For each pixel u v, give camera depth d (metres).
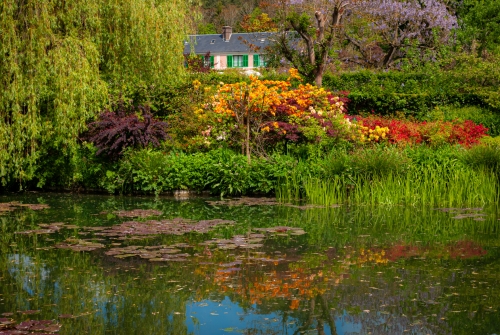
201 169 11.77
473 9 26.11
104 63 13.68
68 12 11.50
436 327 4.20
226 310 4.58
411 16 25.42
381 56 27.84
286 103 12.86
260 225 8.29
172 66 14.17
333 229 8.02
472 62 20.16
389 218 9.00
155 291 5.07
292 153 12.30
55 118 11.22
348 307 4.64
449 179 11.00
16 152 11.62
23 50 10.70
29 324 4.23
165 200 10.98
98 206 10.12
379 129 12.69
